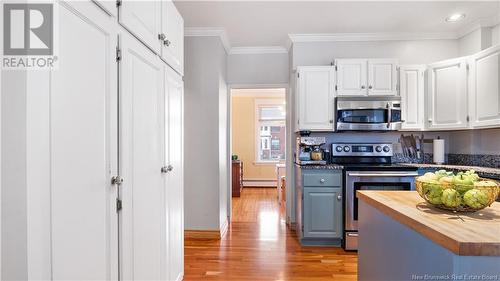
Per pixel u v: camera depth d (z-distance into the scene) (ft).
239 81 12.40
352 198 9.15
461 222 3.05
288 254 8.87
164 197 5.38
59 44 2.63
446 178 3.60
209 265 8.07
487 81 8.47
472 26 10.02
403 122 10.25
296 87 10.72
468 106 9.18
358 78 10.23
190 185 10.55
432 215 3.35
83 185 2.98
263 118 23.53
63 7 2.68
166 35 5.50
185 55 10.59
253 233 10.98
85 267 3.02
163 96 5.35
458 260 2.57
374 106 9.93
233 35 10.98
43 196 2.46
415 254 3.33
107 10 3.40
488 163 9.36
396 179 9.13
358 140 11.26
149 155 4.69
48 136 2.51
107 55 3.44
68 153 2.76
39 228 2.42
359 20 9.73
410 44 11.01
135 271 4.17
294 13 9.16
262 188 22.50
